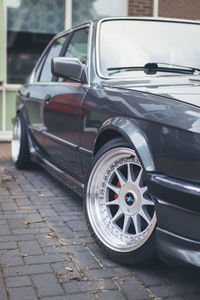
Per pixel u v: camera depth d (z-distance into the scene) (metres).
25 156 5.24
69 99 3.51
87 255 2.70
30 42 8.59
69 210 3.70
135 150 2.34
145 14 8.83
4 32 8.09
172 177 2.13
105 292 2.23
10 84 8.48
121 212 2.62
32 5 8.52
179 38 3.53
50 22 8.66
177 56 3.37
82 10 8.82
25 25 8.52
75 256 2.68
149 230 2.33
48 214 3.57
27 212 3.62
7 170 5.39
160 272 2.47
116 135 2.82
